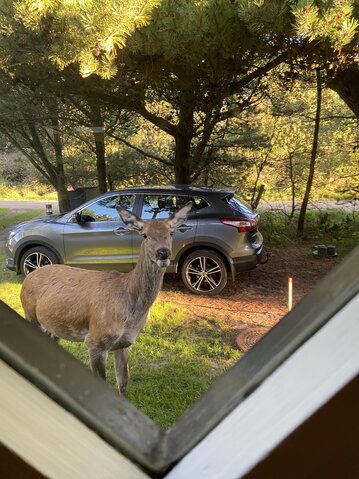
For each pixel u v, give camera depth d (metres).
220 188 6.40
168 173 10.83
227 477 0.47
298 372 0.47
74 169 10.75
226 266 6.07
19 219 10.93
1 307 0.49
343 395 0.43
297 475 0.45
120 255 6.17
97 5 3.32
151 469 0.50
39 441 0.45
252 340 4.60
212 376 3.83
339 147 10.48
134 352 4.32
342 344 0.45
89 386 0.52
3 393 0.45
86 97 7.15
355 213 10.62
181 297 6.00
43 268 3.58
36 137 9.49
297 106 10.14
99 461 0.48
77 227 6.25
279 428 0.45
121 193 6.23
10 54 4.96
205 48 5.12
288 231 9.96
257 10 3.87
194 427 0.53
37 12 3.55
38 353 0.49
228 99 8.77
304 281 6.73
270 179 10.96
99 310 3.01
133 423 0.53
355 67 5.92
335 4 3.38
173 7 4.55
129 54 5.39
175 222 3.22
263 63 7.70
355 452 0.43
